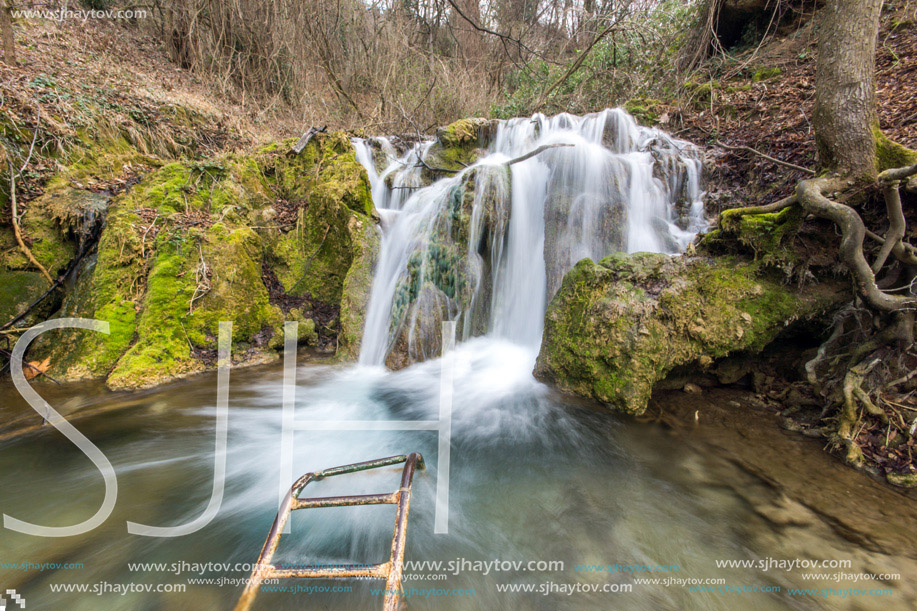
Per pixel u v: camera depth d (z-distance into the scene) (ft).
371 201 19.60
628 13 31.27
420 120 34.76
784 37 26.13
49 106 19.06
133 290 14.92
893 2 22.49
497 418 12.23
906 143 13.08
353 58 38.86
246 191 19.98
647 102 27.02
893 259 10.69
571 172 17.88
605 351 11.69
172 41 34.65
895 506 8.31
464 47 46.26
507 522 8.45
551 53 43.78
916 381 9.86
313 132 23.36
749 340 11.25
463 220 15.84
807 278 11.57
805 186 10.50
